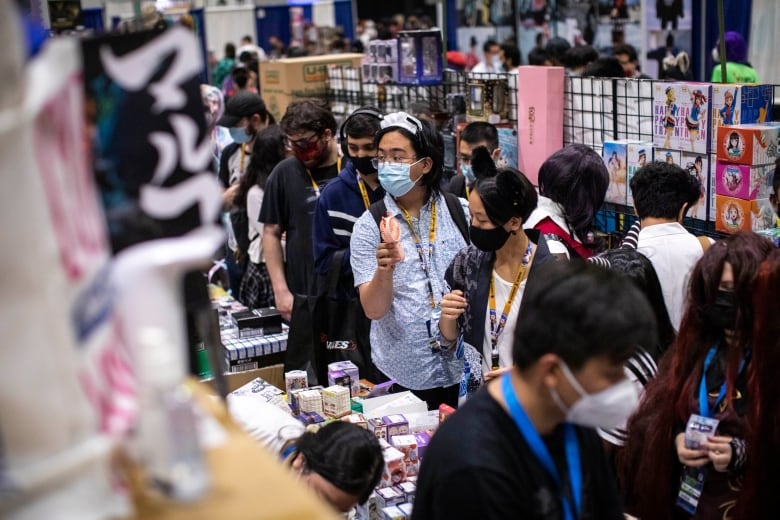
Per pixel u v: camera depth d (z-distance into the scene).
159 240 1.03
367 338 3.94
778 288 2.15
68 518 0.76
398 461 2.78
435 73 5.54
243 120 5.66
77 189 0.80
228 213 5.50
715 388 2.31
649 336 1.49
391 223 3.21
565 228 3.40
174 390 0.81
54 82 0.73
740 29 8.54
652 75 9.55
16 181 0.70
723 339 2.31
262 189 5.12
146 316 0.83
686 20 8.91
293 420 2.72
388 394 3.49
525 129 4.57
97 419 0.78
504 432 1.57
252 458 0.91
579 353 1.44
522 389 1.57
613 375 1.48
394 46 5.75
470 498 1.54
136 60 1.01
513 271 2.88
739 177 3.39
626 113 4.06
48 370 0.74
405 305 3.39
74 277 0.78
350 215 3.94
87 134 0.99
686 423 2.34
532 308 1.52
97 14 7.99
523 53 11.98
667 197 3.09
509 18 12.12
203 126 1.04
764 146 3.33
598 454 1.69
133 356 0.83
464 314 2.98
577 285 1.48
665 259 3.04
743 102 3.49
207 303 1.36
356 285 3.41
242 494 0.84
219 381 1.37
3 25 0.68
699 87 3.61
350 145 3.85
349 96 6.92
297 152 4.47
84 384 0.77
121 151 1.01
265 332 4.26
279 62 7.17
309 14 15.41
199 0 14.88
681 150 3.74
